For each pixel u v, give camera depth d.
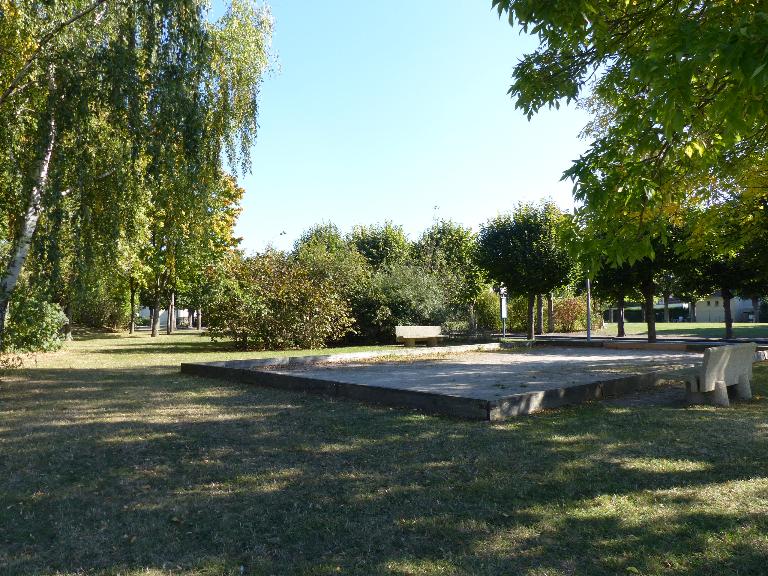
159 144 10.32
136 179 11.33
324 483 4.72
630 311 68.44
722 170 6.62
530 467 4.99
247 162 13.58
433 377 11.41
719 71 3.80
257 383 10.79
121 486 4.73
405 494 4.41
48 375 12.73
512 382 10.34
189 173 11.12
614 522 3.76
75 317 43.81
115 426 7.00
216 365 12.52
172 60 10.55
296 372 12.86
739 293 23.09
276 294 22.58
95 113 10.84
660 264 19.91
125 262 19.20
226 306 22.73
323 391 9.38
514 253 24.80
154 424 7.10
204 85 11.80
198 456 5.59
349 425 6.88
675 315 66.75
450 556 3.35
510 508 4.06
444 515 3.96
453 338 26.98
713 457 5.15
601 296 21.89
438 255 33.22
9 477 4.99
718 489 4.31
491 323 37.53
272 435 6.43
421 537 3.63
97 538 3.71
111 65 10.11
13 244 11.61
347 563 3.30
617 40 5.64
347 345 25.47
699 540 3.46
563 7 5.50
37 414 7.84
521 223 25.25
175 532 3.79
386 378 11.32
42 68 10.50
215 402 8.77
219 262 23.08
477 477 4.76
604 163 5.34
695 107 4.66
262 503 4.29
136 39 10.88
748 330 34.44
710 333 31.67
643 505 4.04
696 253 10.97
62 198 10.41
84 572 3.24
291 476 4.92
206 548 3.54
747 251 16.11
